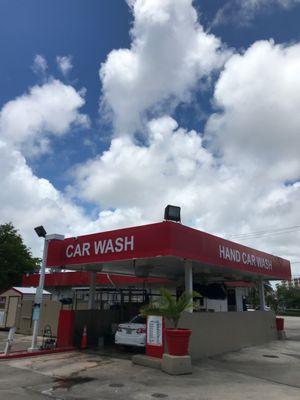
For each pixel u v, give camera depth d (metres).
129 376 10.82
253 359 14.63
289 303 78.31
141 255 13.64
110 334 17.25
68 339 15.88
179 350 11.46
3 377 10.54
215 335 15.62
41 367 11.98
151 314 12.32
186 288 14.61
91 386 9.63
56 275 32.19
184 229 13.70
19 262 33.47
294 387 10.23
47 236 15.88
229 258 16.47
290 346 19.02
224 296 24.64
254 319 19.75
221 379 10.86
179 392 9.20
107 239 14.92
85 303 25.06
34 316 15.05
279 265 22.95
